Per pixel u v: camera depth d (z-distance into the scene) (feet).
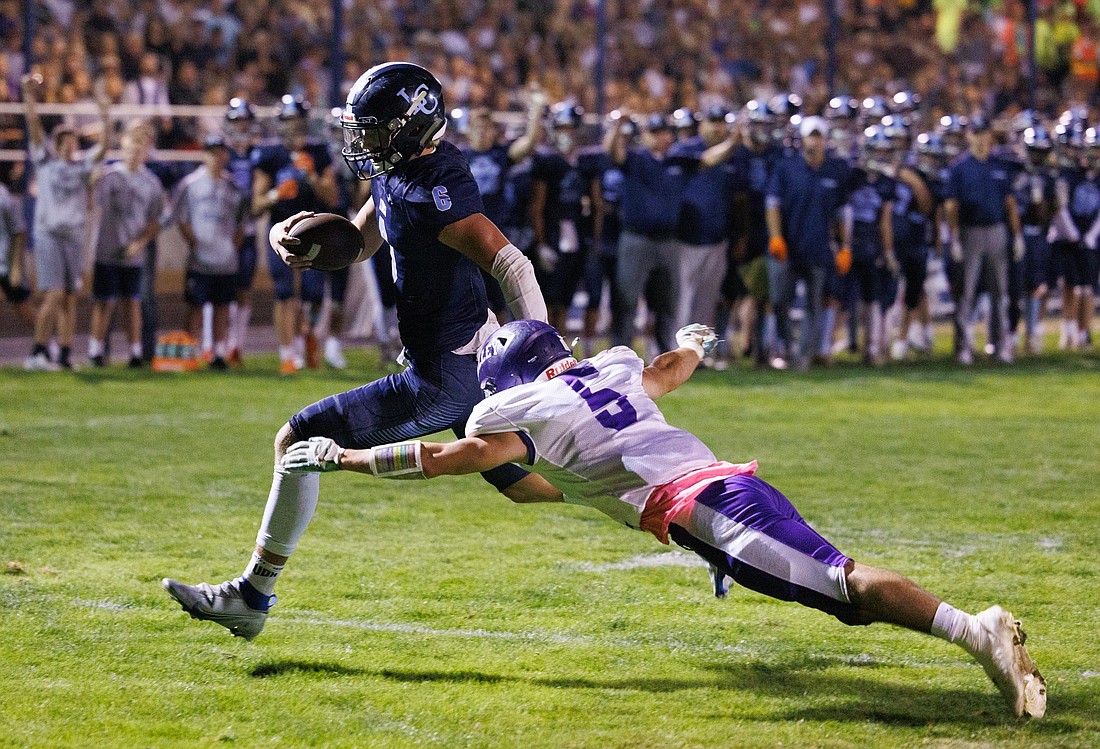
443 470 46.42
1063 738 44.39
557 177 138.72
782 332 152.05
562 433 47.26
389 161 50.21
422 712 46.68
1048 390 136.05
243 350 167.12
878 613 45.21
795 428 110.83
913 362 161.79
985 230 157.48
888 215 153.79
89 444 99.86
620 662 52.65
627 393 48.52
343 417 51.96
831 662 52.85
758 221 151.33
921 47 264.11
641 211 141.38
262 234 189.88
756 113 147.64
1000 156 164.76
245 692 48.57
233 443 100.99
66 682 49.19
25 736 43.83
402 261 51.37
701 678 50.85
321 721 45.70
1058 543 72.38
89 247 162.61
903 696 48.83
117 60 182.70
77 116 172.65
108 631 55.47
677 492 46.96
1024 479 90.07
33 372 140.46
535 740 44.14
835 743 43.93
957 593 62.49
